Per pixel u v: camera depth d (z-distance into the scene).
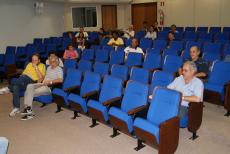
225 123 3.99
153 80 4.12
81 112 4.29
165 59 5.24
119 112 3.41
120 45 7.93
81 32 10.34
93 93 4.13
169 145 2.91
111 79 3.98
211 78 4.54
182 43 7.00
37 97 4.79
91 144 3.61
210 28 10.42
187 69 3.55
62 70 5.17
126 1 14.09
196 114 3.41
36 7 10.98
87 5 13.72
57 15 12.27
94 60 6.62
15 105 4.83
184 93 3.62
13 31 10.18
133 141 3.63
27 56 8.27
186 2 12.15
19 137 3.94
